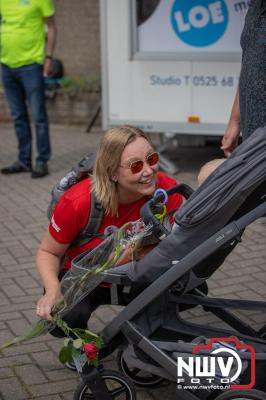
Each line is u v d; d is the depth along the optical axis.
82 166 3.77
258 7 3.81
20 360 4.02
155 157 3.34
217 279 5.09
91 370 3.23
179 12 7.44
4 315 4.57
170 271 3.10
